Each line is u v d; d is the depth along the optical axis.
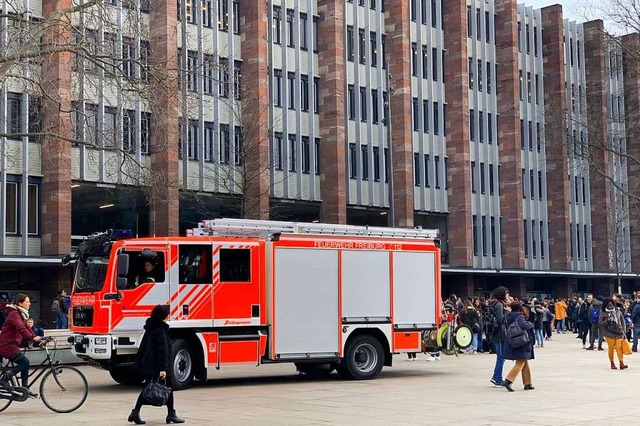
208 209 45.22
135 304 18.78
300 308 20.52
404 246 22.17
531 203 62.66
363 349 21.47
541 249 63.44
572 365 25.34
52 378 15.35
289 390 18.98
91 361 19.58
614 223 63.75
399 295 21.98
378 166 51.69
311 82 48.69
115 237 19.31
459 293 55.62
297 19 48.25
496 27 61.12
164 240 19.22
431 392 18.33
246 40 45.38
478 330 31.12
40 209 37.72
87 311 18.98
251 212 43.88
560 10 64.56
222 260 19.81
